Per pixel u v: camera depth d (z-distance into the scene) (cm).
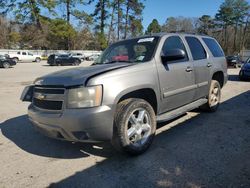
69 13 5684
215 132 523
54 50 5881
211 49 657
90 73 391
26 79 1598
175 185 333
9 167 396
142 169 377
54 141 494
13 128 581
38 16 5475
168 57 466
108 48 560
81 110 365
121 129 390
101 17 5981
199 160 399
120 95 385
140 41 505
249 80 1474
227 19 8100
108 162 402
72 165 396
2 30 6494
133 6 6088
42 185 344
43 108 399
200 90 587
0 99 925
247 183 332
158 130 541
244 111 692
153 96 454
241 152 424
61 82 383
